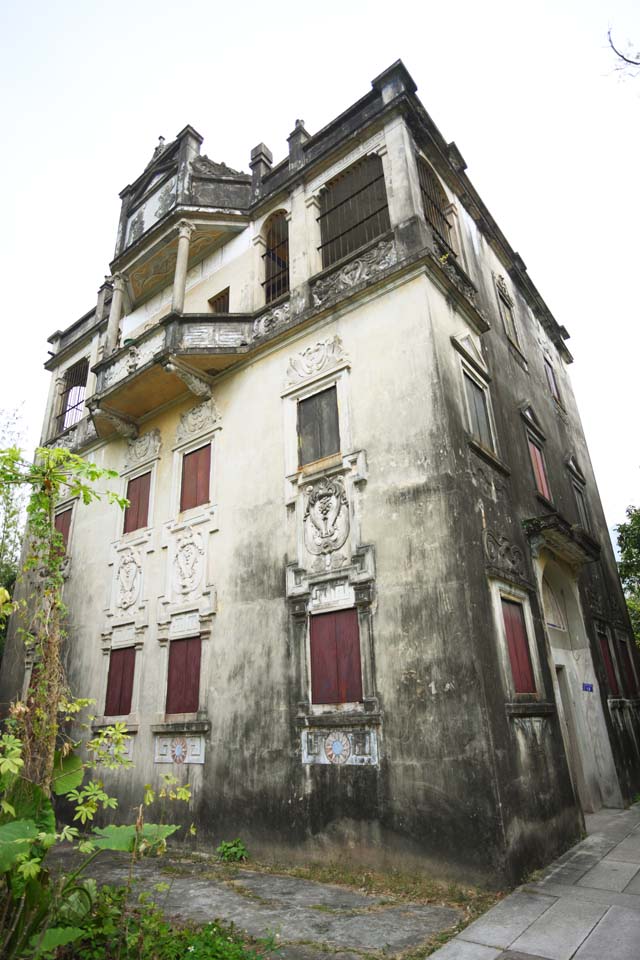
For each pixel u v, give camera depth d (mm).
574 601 12930
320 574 9336
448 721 7449
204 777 9883
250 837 8922
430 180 12617
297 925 5957
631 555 20188
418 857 7203
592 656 12766
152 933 5117
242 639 10148
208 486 11945
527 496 11805
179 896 7035
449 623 7816
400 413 9312
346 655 8695
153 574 12305
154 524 12766
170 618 11555
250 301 12961
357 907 6523
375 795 7777
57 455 5875
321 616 9195
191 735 10352
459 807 7082
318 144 12875
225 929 5777
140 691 11562
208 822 9539
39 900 4398
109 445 15109
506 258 16250
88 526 14734
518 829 7168
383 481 9125
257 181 14039
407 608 8234
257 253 13367
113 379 13711
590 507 17734
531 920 5828
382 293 10242
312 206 12398
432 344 9328
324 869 7887
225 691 10086
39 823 4695
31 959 4234
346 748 8242
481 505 9281
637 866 7465
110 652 12641
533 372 15844
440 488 8516
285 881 7688
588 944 5191
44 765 5105
